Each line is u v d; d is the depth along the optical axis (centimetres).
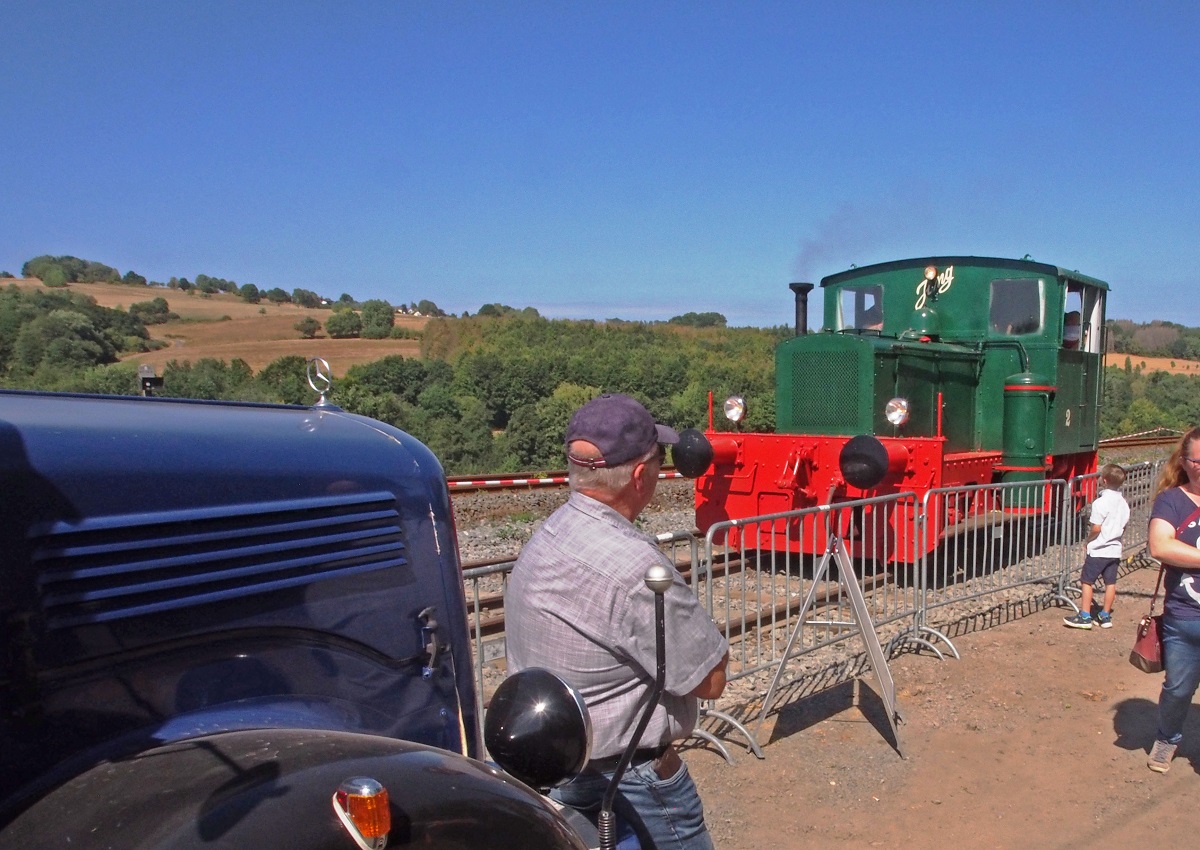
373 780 153
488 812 170
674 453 848
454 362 4547
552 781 218
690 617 251
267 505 200
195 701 184
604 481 257
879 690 513
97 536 171
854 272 1082
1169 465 482
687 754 501
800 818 435
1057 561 862
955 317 1016
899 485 821
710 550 529
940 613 750
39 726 160
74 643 166
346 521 217
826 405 899
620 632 245
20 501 161
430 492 241
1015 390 943
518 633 258
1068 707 569
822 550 841
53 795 155
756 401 1934
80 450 173
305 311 7856
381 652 222
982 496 859
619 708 250
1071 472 1096
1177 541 461
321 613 210
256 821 146
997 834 423
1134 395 4697
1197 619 461
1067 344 1044
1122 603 814
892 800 454
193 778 156
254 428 219
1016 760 498
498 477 1468
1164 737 482
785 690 592
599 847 223
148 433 191
